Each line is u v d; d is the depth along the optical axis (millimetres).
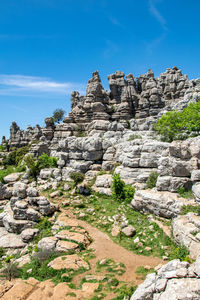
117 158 46844
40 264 23000
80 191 41906
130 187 36031
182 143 30344
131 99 69812
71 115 67812
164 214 27547
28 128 114938
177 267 14430
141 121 64312
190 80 66938
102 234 28469
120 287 17250
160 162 31594
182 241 21125
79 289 17594
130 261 21828
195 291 12586
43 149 70125
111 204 36094
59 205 38469
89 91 64375
